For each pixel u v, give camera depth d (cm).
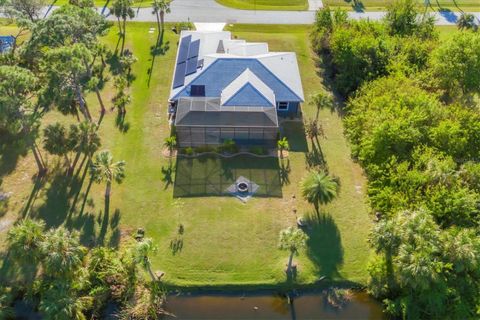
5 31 7556
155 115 5788
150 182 4862
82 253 3600
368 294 3959
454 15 8706
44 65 5228
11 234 3506
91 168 4591
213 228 4403
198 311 3794
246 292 3944
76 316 3403
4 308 3572
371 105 5334
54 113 5775
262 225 4453
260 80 5747
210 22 8069
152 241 3988
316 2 8975
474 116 5016
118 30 7619
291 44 7456
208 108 5338
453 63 5666
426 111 5062
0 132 5403
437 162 4353
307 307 3866
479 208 4128
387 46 6297
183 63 6291
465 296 3619
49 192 4706
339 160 5256
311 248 4259
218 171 5034
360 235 4391
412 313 3647
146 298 3809
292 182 4947
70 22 5709
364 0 9162
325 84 6544
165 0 8681
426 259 3459
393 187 4419
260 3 8819
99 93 6141
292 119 5819
